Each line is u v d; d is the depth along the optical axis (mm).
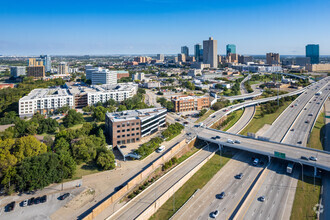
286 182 156750
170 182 157750
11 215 124062
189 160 191500
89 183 154125
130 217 123688
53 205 132625
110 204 133875
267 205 134250
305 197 140625
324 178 160375
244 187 153250
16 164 147000
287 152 186375
